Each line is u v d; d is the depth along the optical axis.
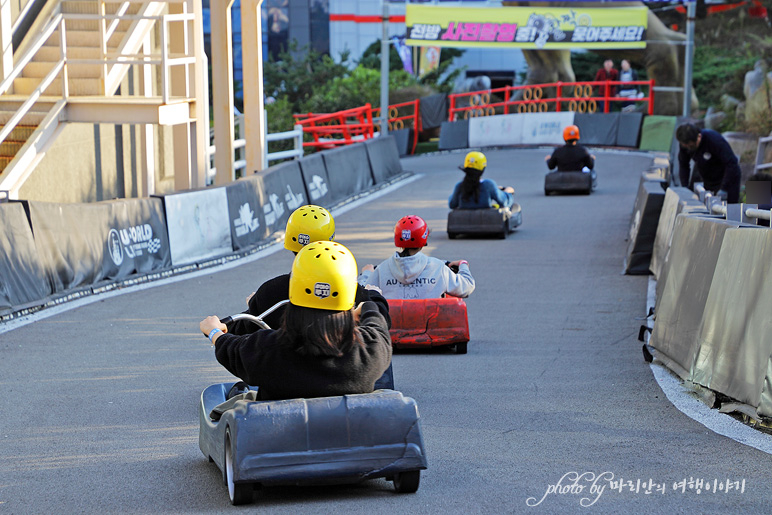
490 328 10.65
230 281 14.07
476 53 50.53
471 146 36.97
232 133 19.95
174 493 5.37
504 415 6.95
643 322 10.74
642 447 6.05
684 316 8.00
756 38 44.19
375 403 4.99
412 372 8.53
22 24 19.06
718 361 7.06
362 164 25.11
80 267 12.68
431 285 9.43
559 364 8.73
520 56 50.56
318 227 6.04
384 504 5.08
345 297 4.86
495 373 8.43
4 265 11.26
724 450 5.94
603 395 7.49
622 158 31.06
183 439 6.51
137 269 13.93
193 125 18.69
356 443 4.95
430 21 33.12
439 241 17.58
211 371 8.60
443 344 9.33
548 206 21.92
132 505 5.19
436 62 47.41
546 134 35.50
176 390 7.91
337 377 4.96
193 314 11.50
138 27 19.77
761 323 6.44
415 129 37.81
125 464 5.95
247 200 17.28
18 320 11.09
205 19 47.25
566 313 11.40
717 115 40.84
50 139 16.73
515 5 34.94
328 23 49.03
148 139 22.02
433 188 25.91
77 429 6.80
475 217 17.50
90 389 7.98
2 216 11.36
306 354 4.88
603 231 18.41
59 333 10.40
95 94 18.41
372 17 48.84
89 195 21.22
